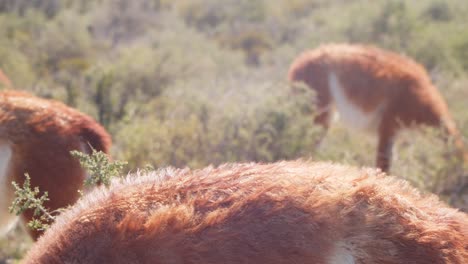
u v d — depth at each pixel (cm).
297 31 2617
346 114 1141
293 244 319
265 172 351
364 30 2073
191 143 885
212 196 335
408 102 1069
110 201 346
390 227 327
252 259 317
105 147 631
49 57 1970
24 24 2253
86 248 330
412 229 329
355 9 2198
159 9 3114
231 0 3097
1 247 822
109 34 2656
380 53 1151
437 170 930
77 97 1195
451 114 1177
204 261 317
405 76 1087
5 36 1978
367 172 362
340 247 322
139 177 369
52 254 336
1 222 606
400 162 1023
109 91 1200
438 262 325
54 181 590
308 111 1050
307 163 376
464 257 332
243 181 342
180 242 320
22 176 586
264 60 2152
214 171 359
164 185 349
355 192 336
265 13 3000
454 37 1888
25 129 591
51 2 2727
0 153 584
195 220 325
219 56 1986
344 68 1120
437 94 1107
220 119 936
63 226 348
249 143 904
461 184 922
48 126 601
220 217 323
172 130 895
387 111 1087
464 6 2370
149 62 1556
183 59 1705
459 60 1805
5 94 630
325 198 329
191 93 1077
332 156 955
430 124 1053
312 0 3161
